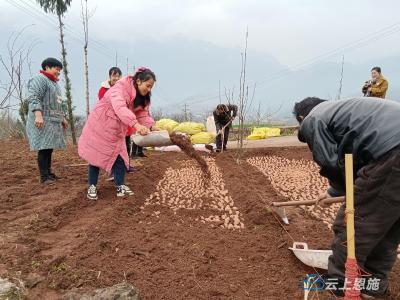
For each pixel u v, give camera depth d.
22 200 5.70
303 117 3.57
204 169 5.82
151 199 6.30
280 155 11.39
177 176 8.37
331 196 3.92
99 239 4.28
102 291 3.16
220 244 4.48
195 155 5.66
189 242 4.46
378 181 2.95
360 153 3.07
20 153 9.59
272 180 8.26
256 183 7.94
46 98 6.28
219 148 11.69
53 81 6.44
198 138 12.11
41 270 3.54
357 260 3.15
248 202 5.97
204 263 3.98
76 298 3.13
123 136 5.75
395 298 3.40
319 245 4.51
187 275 3.68
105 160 5.63
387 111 3.06
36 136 6.28
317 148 3.19
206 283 3.58
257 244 4.51
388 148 2.93
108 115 5.50
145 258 3.97
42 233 4.54
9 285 3.23
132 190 6.41
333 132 3.20
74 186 6.52
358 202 3.08
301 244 4.08
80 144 5.70
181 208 5.82
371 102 3.16
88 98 12.91
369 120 3.05
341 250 3.27
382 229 3.03
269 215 5.34
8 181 6.78
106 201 5.77
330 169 3.22
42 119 6.16
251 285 3.61
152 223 5.09
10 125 15.20
